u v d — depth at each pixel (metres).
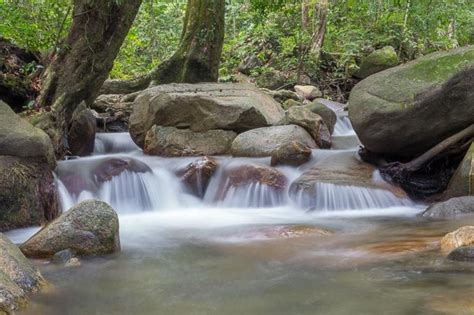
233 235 5.85
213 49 12.95
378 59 17.06
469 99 7.20
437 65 7.72
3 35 9.95
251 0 12.72
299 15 18.81
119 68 16.97
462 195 6.99
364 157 8.26
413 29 18.81
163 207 7.71
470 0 19.98
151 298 3.83
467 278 3.84
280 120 9.81
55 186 6.63
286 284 4.03
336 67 18.05
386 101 7.75
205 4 12.93
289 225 6.23
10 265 3.88
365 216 6.83
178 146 9.33
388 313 3.30
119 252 5.11
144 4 18.55
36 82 8.70
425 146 7.79
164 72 12.98
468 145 7.47
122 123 11.40
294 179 7.81
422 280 3.86
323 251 4.98
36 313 3.52
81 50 8.40
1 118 6.60
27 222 6.11
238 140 9.03
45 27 9.65
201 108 9.54
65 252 4.77
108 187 7.50
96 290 4.02
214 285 4.09
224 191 7.86
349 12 19.61
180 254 5.08
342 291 3.78
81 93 8.57
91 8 8.24
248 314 3.45
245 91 10.67
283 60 17.47
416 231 5.68
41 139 6.53
